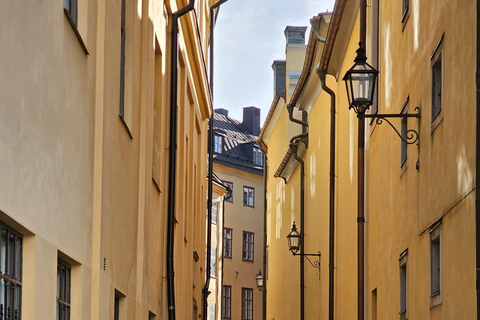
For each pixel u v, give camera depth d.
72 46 7.75
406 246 13.41
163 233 15.16
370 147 17.28
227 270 54.03
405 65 13.70
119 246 10.48
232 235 54.75
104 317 9.22
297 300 29.69
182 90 19.70
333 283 21.27
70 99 7.70
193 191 22.67
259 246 57.00
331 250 21.39
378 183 16.25
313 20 23.69
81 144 8.24
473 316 9.27
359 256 17.17
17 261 6.27
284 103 34.66
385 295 15.30
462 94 9.81
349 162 20.02
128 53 11.54
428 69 11.88
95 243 8.88
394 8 14.85
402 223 13.78
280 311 33.94
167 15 15.80
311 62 24.91
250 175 57.00
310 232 27.34
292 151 29.17
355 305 18.69
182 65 19.55
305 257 28.23
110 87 9.68
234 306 54.28
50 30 6.87
